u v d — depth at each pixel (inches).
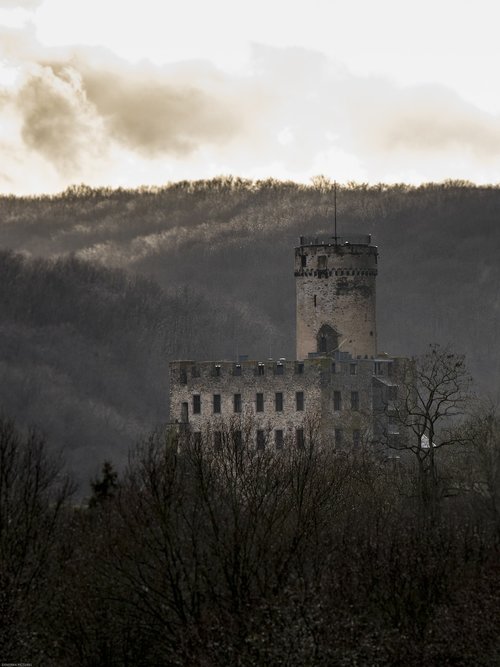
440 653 7431.1
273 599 7637.8
